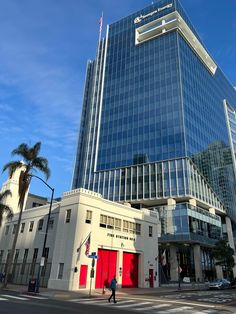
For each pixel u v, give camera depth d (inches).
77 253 1221.7
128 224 1551.4
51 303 690.8
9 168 1341.0
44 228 1518.2
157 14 3595.0
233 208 3329.2
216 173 3149.6
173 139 2723.9
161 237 2432.3
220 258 2375.7
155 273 1627.7
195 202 2549.2
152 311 614.5
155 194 2603.3
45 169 1360.7
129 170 2874.0
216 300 917.8
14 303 636.7
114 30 3983.8
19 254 1620.3
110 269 1378.0
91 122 3506.4
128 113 3191.4
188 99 3004.4
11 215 1642.5
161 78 3129.9
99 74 3786.9
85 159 3302.2
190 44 3538.4
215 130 3501.5
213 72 4030.5
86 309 601.0
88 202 1333.7
